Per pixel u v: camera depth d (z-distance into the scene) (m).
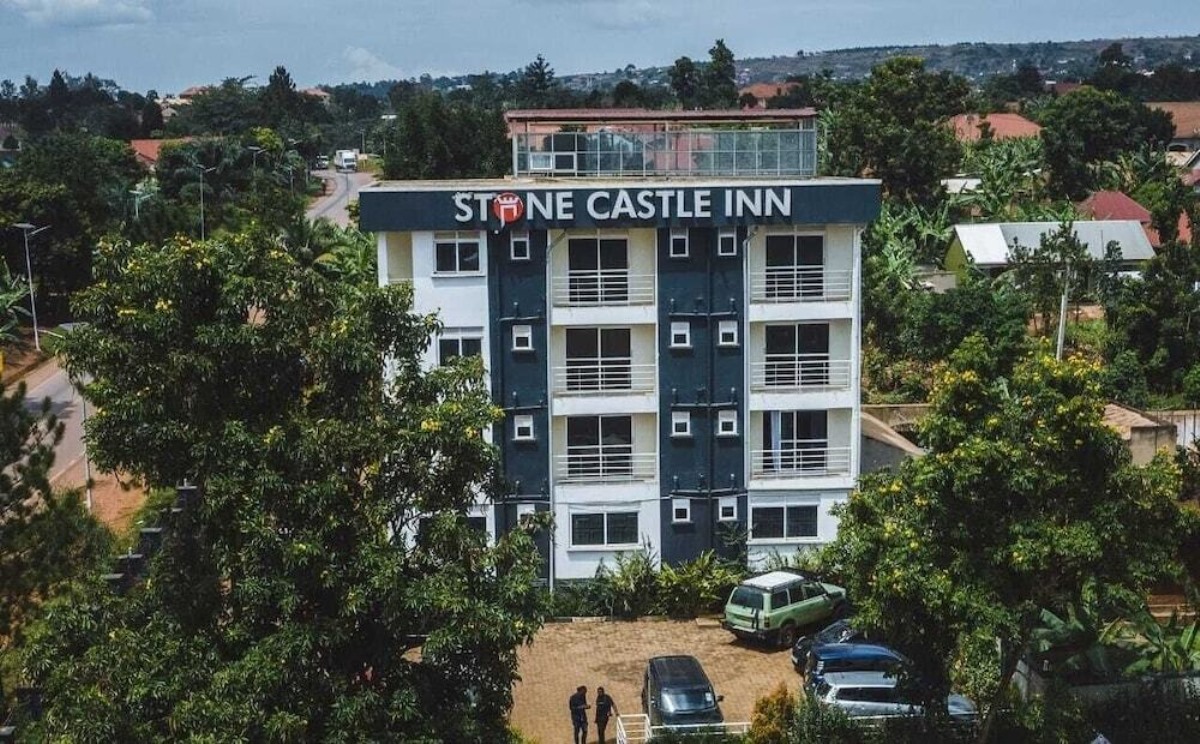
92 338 20.38
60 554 23.84
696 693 29.30
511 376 38.06
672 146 40.34
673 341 38.38
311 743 20.05
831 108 108.62
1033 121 149.62
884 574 25.42
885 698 29.44
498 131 88.94
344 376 21.20
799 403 38.91
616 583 37.62
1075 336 65.38
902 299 64.44
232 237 21.77
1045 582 25.44
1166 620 33.62
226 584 21.30
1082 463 24.89
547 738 30.16
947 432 25.20
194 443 20.22
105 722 17.98
